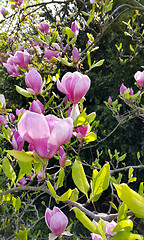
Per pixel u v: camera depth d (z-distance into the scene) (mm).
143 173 4789
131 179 1275
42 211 5000
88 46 1571
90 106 5359
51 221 688
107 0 1587
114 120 4746
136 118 4750
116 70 4805
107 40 5258
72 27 1254
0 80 5547
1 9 2355
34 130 521
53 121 562
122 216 554
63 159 740
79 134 846
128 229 484
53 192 588
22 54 1372
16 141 897
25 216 4719
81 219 472
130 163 4855
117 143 4898
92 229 468
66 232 709
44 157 552
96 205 5137
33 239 3174
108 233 591
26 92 970
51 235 700
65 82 760
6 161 842
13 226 2934
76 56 1205
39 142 540
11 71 1571
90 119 820
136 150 4727
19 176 825
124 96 2365
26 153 571
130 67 4641
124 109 4676
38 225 4449
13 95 5500
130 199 371
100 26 1605
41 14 4672
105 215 657
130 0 2525
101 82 5105
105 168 548
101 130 4781
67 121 533
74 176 606
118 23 5004
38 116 516
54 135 529
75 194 716
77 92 746
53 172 5082
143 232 2748
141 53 4766
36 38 1338
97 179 554
